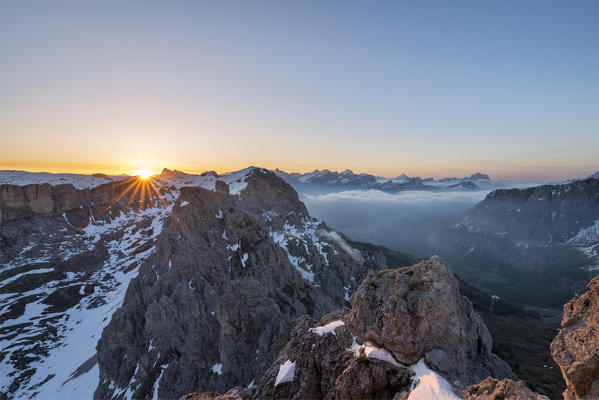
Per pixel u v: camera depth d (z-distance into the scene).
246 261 108.31
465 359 30.92
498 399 23.31
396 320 31.44
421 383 27.08
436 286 32.94
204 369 81.19
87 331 157.12
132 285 120.81
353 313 35.59
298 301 103.31
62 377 119.44
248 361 73.56
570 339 21.42
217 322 88.50
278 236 157.62
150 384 83.75
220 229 119.19
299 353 37.94
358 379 29.47
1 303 183.88
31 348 142.75
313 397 33.25
